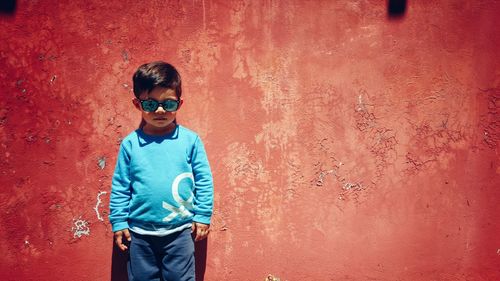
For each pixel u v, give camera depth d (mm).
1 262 2443
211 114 2541
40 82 2430
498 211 2746
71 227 2480
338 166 2637
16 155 2428
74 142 2465
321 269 2648
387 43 2643
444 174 2707
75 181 2471
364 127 2645
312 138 2613
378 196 2670
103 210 2494
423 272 2713
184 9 2512
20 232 2447
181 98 2514
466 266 2740
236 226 2582
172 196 2209
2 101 2406
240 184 2576
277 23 2570
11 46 2402
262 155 2584
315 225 2635
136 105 2256
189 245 2303
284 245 2617
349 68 2623
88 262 2498
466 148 2713
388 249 2689
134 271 2256
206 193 2297
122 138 2492
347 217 2656
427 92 2676
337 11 2607
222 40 2537
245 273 2594
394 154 2670
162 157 2234
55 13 2428
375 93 2645
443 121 2693
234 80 2553
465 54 2691
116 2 2469
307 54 2596
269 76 2574
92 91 2467
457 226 2727
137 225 2238
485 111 2717
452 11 2676
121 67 2482
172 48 2510
